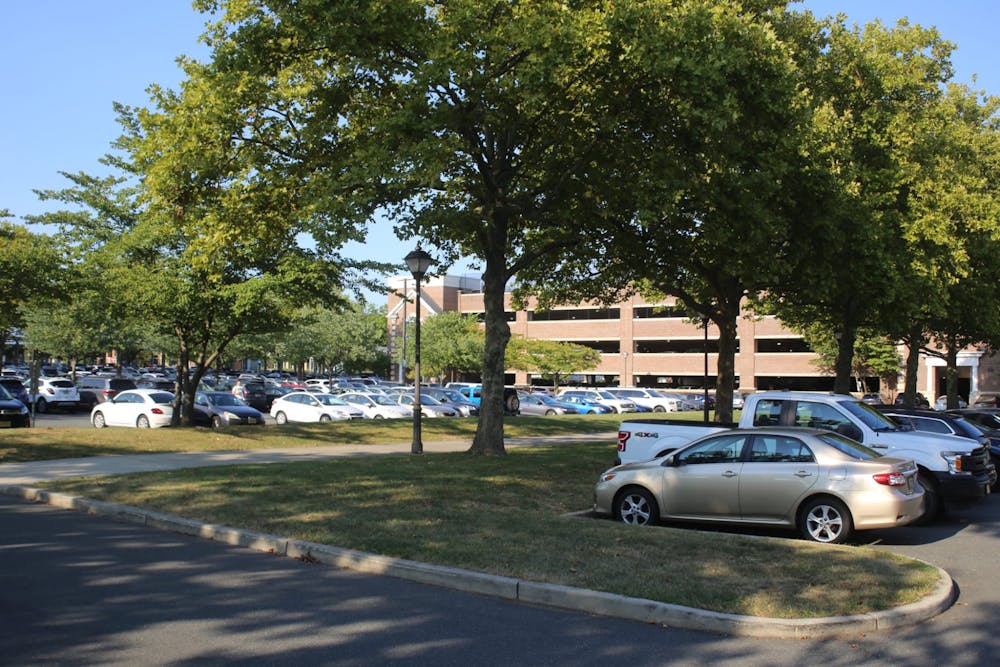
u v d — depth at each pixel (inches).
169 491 488.4
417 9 569.6
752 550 348.2
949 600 291.7
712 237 676.7
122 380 1669.5
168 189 623.2
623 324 2945.4
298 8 560.1
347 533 369.4
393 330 3316.9
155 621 252.2
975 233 883.4
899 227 823.7
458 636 243.9
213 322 1024.2
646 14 540.1
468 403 1565.0
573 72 567.5
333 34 558.6
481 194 666.2
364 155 565.3
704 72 540.1
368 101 639.1
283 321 1027.9
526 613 272.4
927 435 511.2
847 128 810.8
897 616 263.7
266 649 227.6
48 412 1550.2
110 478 554.6
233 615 261.1
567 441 1073.5
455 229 637.3
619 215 735.1
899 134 820.6
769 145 666.2
